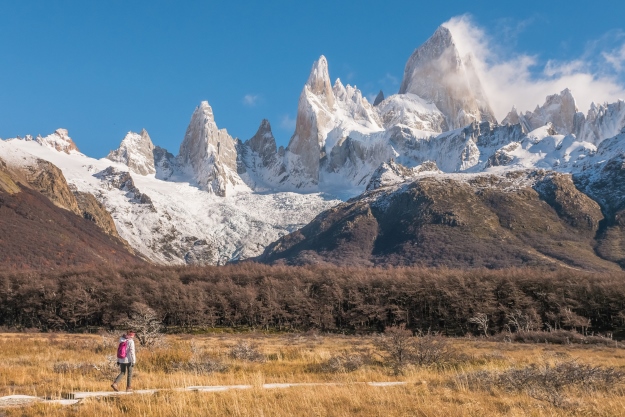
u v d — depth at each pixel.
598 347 97.88
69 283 164.50
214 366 41.47
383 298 164.38
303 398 25.27
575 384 32.00
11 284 167.50
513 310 145.88
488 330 145.12
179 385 30.73
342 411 23.48
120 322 142.00
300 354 61.06
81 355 53.84
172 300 152.38
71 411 22.27
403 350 47.84
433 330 150.88
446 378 36.09
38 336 107.12
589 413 24.47
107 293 157.62
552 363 43.69
